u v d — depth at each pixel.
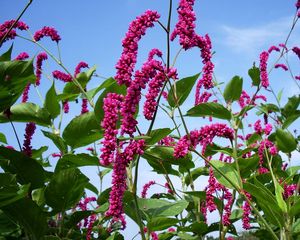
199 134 0.46
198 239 0.63
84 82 0.70
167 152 0.60
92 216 0.66
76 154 0.52
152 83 0.40
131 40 0.38
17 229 0.49
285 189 0.58
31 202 0.43
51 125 0.64
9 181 0.43
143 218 0.56
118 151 0.38
